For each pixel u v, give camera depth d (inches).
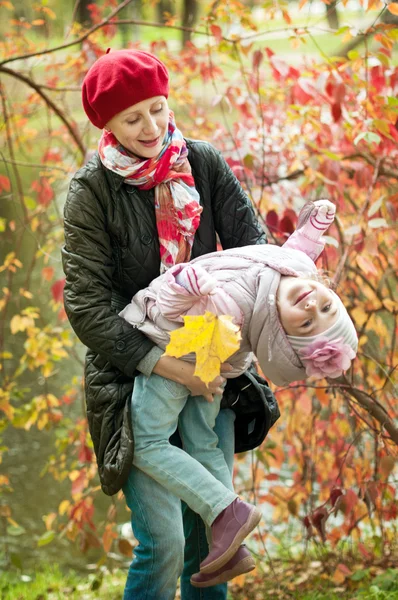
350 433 217.8
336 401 204.5
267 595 194.7
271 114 222.4
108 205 121.2
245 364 122.0
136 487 121.5
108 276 122.4
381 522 193.9
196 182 128.0
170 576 122.0
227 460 129.0
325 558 203.2
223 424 130.0
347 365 112.7
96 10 240.7
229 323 106.1
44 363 218.5
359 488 182.7
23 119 243.1
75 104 334.0
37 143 272.4
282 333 113.6
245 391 128.8
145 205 122.8
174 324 116.8
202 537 139.3
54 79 253.1
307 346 112.4
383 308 196.4
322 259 181.0
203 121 243.9
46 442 306.2
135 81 114.7
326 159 188.2
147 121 116.2
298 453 209.6
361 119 185.3
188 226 122.3
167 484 117.3
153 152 118.8
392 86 184.2
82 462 206.5
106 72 115.6
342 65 183.2
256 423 132.6
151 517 120.6
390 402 195.9
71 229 120.6
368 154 199.6
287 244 123.8
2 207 288.4
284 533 228.4
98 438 124.3
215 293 113.7
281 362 114.7
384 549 205.9
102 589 209.2
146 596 122.1
